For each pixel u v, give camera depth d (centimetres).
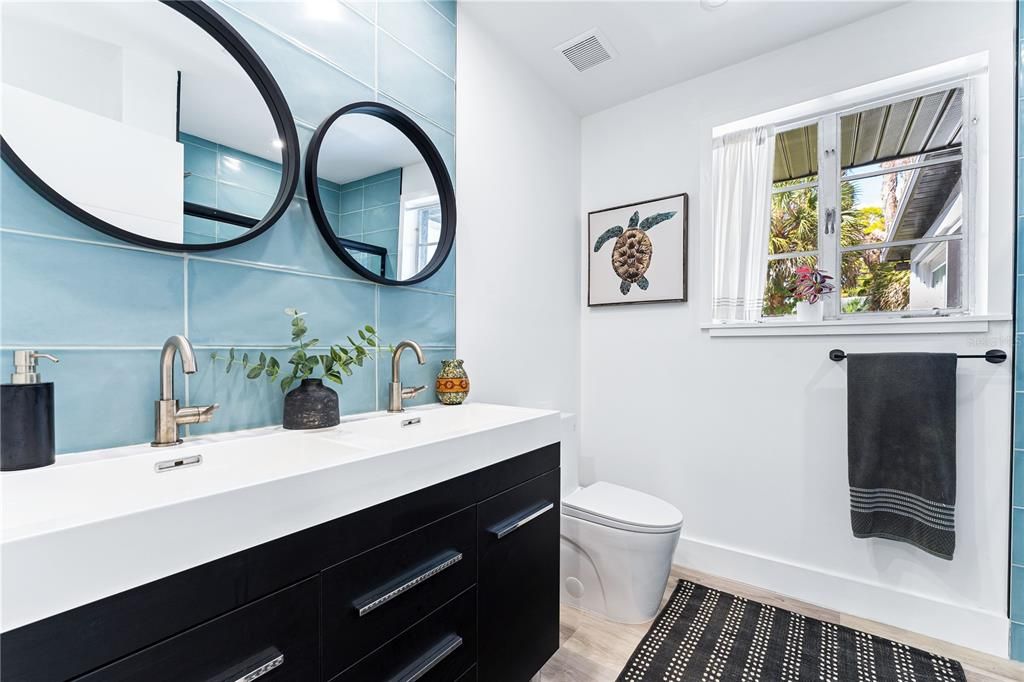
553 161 245
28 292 84
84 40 92
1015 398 161
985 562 165
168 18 103
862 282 203
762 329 210
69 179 88
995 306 166
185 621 61
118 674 55
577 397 264
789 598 199
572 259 262
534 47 210
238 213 113
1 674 47
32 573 49
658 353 242
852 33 192
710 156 228
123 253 96
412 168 161
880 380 178
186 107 105
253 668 68
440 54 174
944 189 187
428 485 101
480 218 193
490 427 122
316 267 133
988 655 161
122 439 95
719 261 229
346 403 141
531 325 226
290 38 126
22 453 77
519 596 132
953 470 164
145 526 58
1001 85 165
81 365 90
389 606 92
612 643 168
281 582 73
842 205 207
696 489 229
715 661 158
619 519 175
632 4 182
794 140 221
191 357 89
